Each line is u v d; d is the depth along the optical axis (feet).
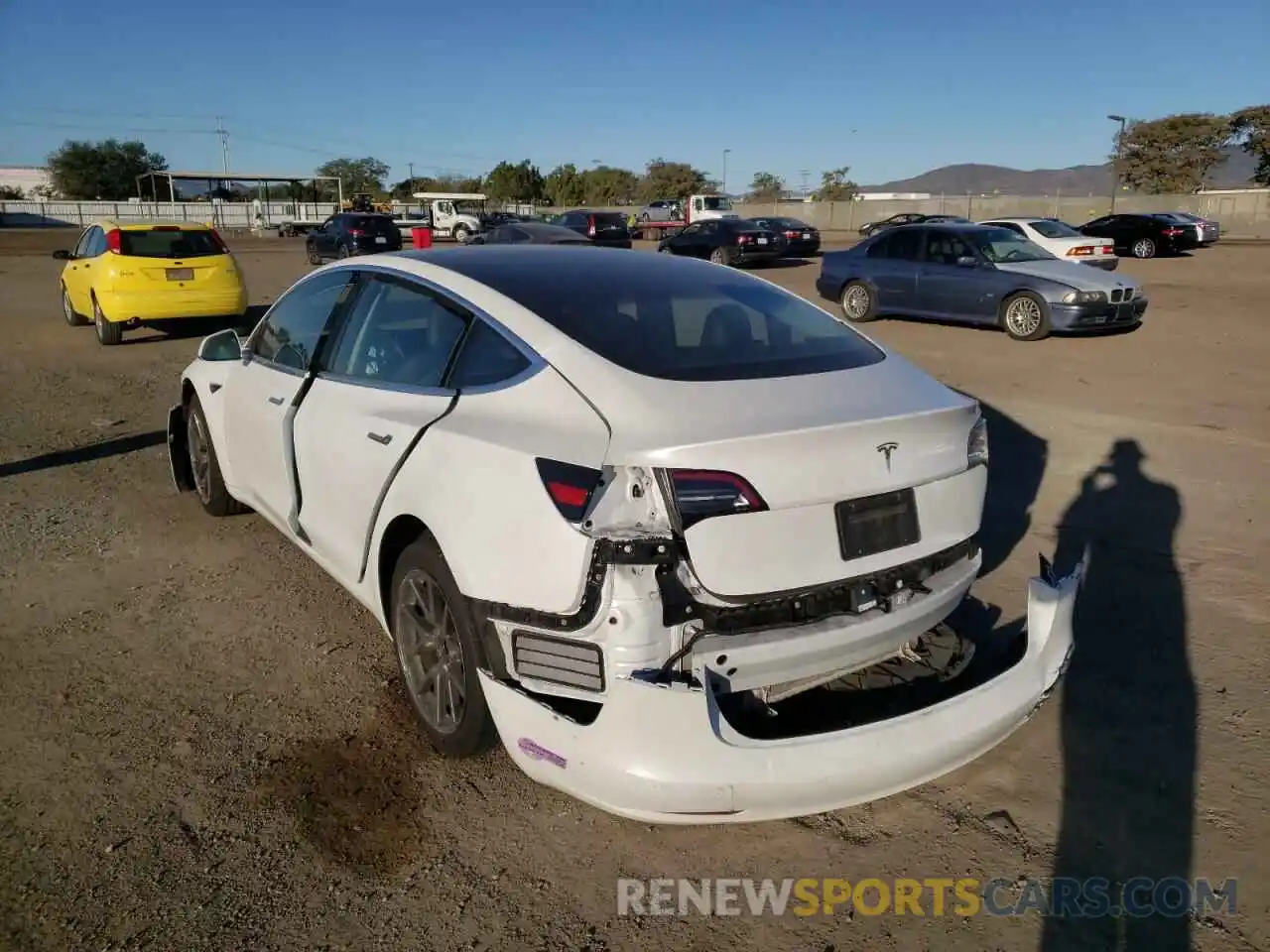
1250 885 9.14
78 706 12.03
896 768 8.60
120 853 9.41
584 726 8.51
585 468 8.59
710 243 87.97
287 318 15.10
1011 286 43.39
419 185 341.62
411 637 11.14
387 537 11.12
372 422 11.43
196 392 17.87
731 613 8.63
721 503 8.36
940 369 35.81
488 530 9.18
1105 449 24.09
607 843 9.73
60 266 88.28
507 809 10.19
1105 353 38.91
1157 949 8.41
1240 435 25.31
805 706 9.91
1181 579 15.96
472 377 10.52
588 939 8.49
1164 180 228.43
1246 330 44.50
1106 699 12.30
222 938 8.39
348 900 8.87
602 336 10.09
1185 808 10.22
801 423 8.84
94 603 14.98
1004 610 14.52
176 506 19.57
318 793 10.37
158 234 41.32
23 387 32.07
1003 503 19.97
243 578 15.94
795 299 12.59
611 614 8.32
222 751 11.10
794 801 8.32
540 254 12.85
